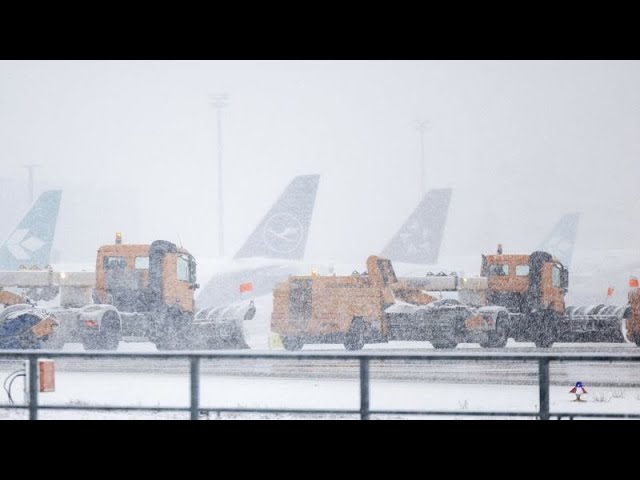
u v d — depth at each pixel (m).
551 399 49.28
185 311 85.69
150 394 51.38
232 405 46.44
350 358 35.44
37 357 37.38
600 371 70.31
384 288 87.25
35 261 118.25
